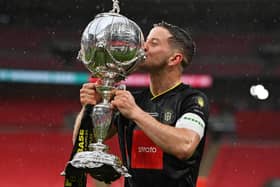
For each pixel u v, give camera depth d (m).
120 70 3.46
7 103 32.34
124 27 3.43
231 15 31.56
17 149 28.06
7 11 31.91
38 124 31.67
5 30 32.88
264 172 27.23
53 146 28.39
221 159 28.31
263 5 29.80
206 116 3.54
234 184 26.50
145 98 3.70
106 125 3.42
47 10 31.91
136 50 3.44
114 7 3.65
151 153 3.50
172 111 3.55
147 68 3.60
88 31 3.45
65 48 32.03
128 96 3.30
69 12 32.06
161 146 3.28
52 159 27.52
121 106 3.27
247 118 31.97
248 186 26.39
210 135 31.00
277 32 32.72
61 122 31.78
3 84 32.59
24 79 31.64
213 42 33.09
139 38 3.45
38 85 32.78
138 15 31.86
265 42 32.66
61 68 31.91
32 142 28.64
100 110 3.39
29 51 32.34
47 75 31.56
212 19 32.12
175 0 29.84
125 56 3.42
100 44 3.36
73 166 3.27
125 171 3.31
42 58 32.19
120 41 3.39
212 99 32.81
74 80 31.47
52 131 31.19
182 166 3.48
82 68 31.86
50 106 32.44
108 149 3.45
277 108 32.50
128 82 30.11
